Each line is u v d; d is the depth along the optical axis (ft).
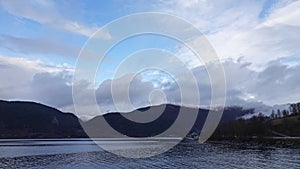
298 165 183.62
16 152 306.96
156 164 198.39
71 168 183.62
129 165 194.18
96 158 241.76
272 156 238.07
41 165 198.59
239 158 229.04
